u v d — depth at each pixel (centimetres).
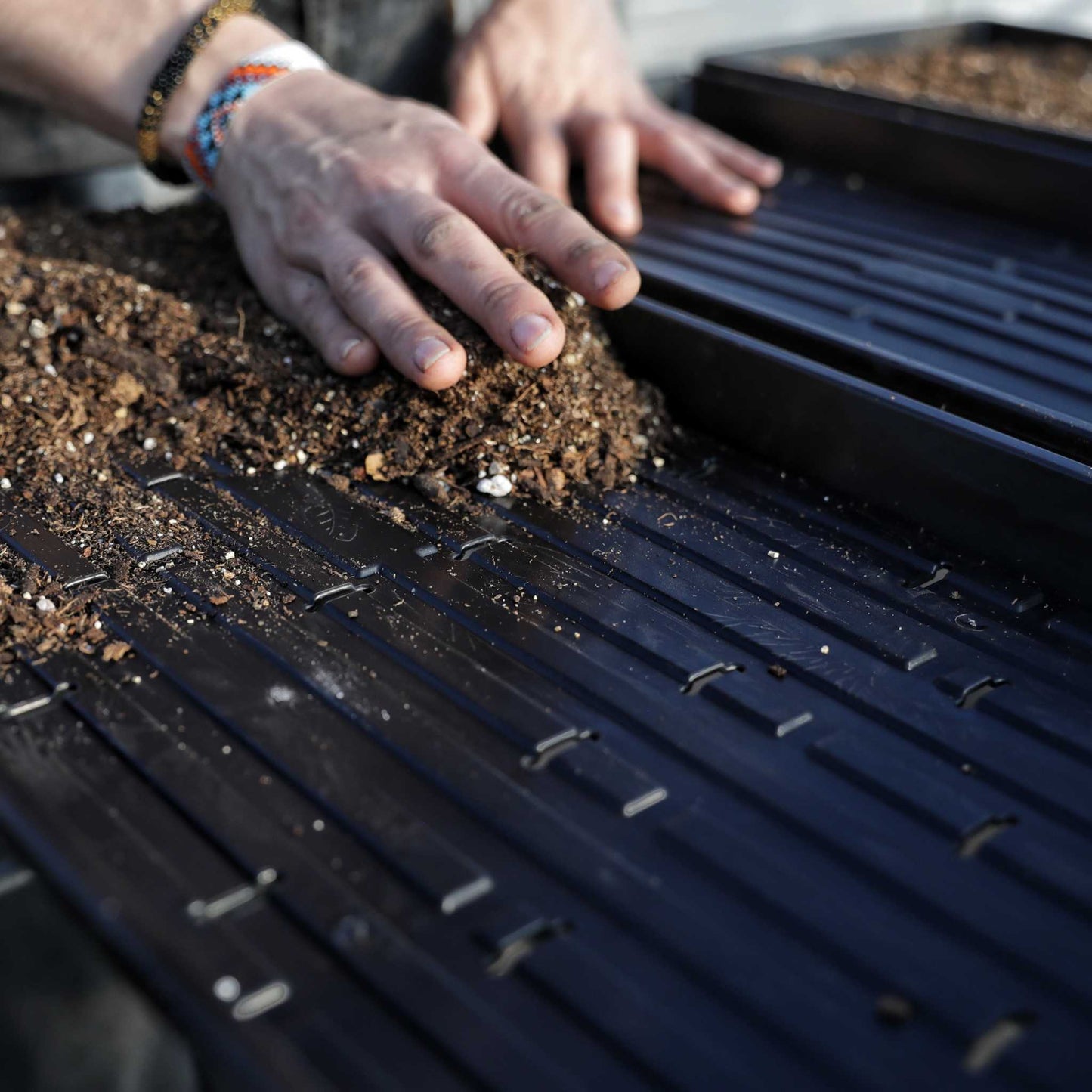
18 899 77
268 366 128
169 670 91
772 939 70
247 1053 61
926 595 106
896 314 153
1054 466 102
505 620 99
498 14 188
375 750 84
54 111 155
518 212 125
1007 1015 66
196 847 74
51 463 117
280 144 138
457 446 119
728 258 170
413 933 69
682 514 118
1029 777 84
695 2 292
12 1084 79
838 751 86
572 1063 62
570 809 79
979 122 192
